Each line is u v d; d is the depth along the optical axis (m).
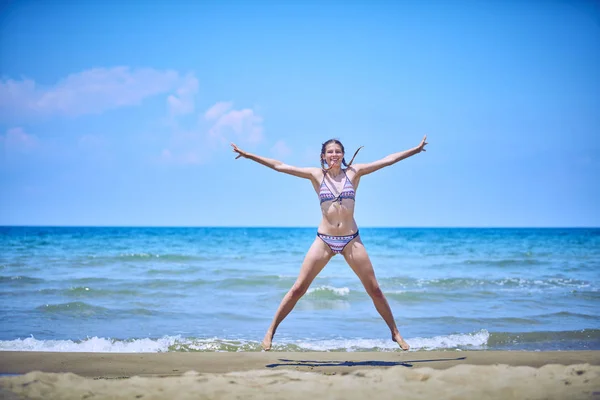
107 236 46.44
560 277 17.70
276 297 12.81
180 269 18.98
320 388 4.30
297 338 8.38
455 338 8.21
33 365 6.05
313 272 5.84
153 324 9.43
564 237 51.50
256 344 7.82
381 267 21.20
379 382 4.51
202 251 29.09
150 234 56.31
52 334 8.45
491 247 34.59
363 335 8.63
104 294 12.99
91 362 6.24
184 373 5.40
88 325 9.23
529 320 9.88
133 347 7.57
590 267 21.14
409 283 15.84
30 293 12.83
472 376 4.70
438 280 16.12
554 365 5.14
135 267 19.58
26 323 9.29
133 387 4.40
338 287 14.77
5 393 4.24
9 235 46.91
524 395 4.03
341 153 5.89
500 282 16.02
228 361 6.35
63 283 14.76
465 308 11.43
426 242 41.66
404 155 6.10
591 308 11.43
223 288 14.38
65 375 4.89
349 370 5.73
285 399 3.98
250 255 26.36
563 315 10.48
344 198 5.82
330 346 7.73
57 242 35.09
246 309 11.16
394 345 7.81
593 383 4.35
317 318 10.20
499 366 5.15
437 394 4.09
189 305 11.57
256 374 4.97
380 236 57.06
